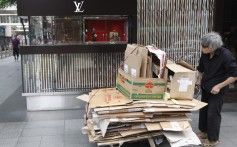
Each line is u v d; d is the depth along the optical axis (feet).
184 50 21.38
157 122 12.38
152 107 12.16
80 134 15.81
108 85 20.47
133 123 12.46
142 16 20.40
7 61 65.72
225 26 23.02
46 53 19.44
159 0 20.42
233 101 22.17
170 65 13.51
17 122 17.90
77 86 20.30
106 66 20.26
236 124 17.21
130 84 12.61
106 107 12.20
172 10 20.75
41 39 19.71
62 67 19.93
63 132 16.14
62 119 18.34
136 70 12.58
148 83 12.44
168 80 13.28
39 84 19.97
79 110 20.21
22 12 18.34
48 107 20.26
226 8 22.71
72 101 20.34
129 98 12.69
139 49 12.94
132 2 19.19
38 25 19.51
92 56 20.03
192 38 21.35
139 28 20.54
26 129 16.67
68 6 18.61
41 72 19.81
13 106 21.70
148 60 12.75
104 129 11.96
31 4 18.31
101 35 20.45
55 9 18.52
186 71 12.59
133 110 12.21
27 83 19.88
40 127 16.97
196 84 14.78
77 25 19.85
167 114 12.39
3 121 18.13
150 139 12.69
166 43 21.08
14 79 35.86
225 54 13.21
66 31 19.84
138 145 14.14
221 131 16.10
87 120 14.17
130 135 12.54
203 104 12.54
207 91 13.74
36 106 20.17
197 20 21.24
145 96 12.59
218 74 13.50
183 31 21.16
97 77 20.34
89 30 20.24
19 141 14.96
